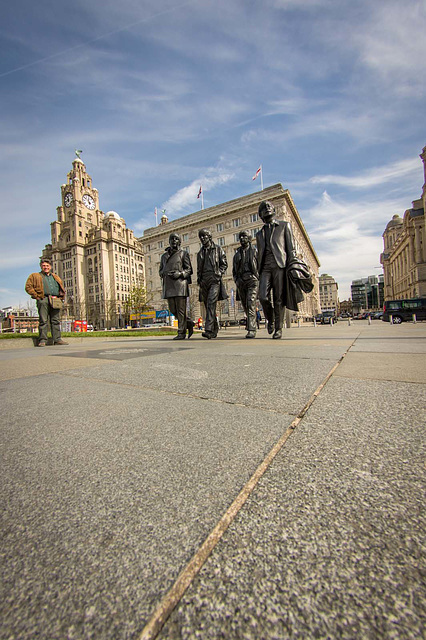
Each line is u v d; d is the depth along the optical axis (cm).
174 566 65
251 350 477
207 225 5338
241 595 57
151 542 72
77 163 9969
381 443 117
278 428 138
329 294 16712
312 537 71
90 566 66
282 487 91
